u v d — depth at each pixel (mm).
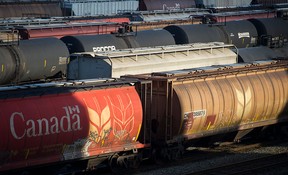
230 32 123750
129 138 61938
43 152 55125
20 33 111188
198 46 93875
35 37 110938
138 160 64000
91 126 57688
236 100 70688
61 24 117688
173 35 115375
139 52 83438
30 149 54000
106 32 122125
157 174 61188
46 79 101312
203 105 66812
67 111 55938
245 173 62250
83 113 56969
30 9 151125
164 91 64375
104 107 58750
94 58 78625
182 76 66938
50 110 54875
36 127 53750
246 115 72875
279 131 80312
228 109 69875
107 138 59594
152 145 65750
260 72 75688
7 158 52781
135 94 62000
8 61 93500
